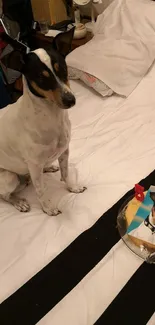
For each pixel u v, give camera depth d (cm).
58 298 113
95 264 121
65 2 284
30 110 123
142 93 203
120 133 180
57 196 152
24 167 147
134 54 205
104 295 112
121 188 148
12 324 109
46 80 112
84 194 150
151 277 115
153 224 127
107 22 226
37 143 129
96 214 138
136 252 121
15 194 157
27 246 130
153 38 209
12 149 141
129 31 212
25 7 271
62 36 119
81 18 284
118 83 202
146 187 147
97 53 210
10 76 261
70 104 114
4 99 260
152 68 213
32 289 117
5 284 119
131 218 132
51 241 130
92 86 207
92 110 198
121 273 117
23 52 113
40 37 254
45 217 143
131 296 111
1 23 233
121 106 198
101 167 161
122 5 223
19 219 143
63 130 133
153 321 104
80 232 132
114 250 124
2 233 137
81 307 109
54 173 168
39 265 123
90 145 175
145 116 189
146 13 212
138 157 164
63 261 123
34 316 109
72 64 213
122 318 106
